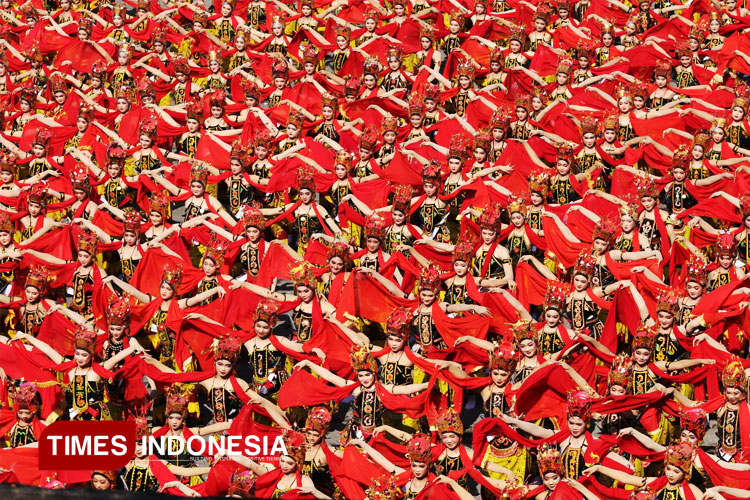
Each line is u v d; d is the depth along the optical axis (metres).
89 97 56.97
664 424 34.94
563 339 36.91
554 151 50.00
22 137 54.88
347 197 45.50
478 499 34.31
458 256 39.59
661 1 64.38
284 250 43.06
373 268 41.69
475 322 38.41
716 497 30.16
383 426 34.50
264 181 47.91
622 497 31.25
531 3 63.34
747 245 42.41
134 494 19.86
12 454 33.22
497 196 46.34
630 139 50.81
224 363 35.44
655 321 39.12
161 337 40.25
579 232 43.97
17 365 37.47
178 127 53.06
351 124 52.56
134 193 48.19
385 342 41.22
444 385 36.59
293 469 31.66
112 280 40.62
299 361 37.25
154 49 61.44
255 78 58.06
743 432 33.47
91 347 35.81
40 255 42.44
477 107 54.22
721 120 49.50
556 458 30.97
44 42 63.56
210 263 41.03
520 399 35.12
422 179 46.28
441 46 60.38
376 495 31.06
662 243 43.56
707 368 35.38
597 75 57.41
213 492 31.92
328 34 63.31
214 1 65.12
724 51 58.56
